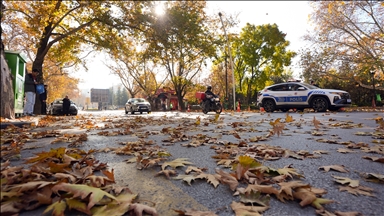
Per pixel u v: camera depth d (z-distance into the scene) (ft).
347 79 80.89
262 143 12.37
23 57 30.53
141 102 71.56
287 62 106.52
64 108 58.34
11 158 9.39
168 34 47.01
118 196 5.48
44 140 14.30
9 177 5.98
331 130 17.17
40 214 4.75
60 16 52.42
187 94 136.26
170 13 46.06
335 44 73.97
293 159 8.99
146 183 6.67
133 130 19.08
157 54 49.24
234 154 9.78
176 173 7.57
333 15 70.18
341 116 29.63
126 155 10.11
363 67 72.33
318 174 7.23
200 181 6.83
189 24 47.29
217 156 9.30
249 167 6.95
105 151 10.78
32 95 34.94
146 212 4.87
